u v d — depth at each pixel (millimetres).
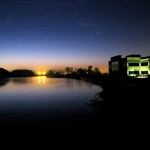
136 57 83188
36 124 25016
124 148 14945
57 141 18391
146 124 19562
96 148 15750
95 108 35062
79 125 23594
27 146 17469
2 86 102625
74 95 59281
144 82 49156
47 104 42719
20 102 46844
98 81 107812
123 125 20781
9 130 22547
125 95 35250
